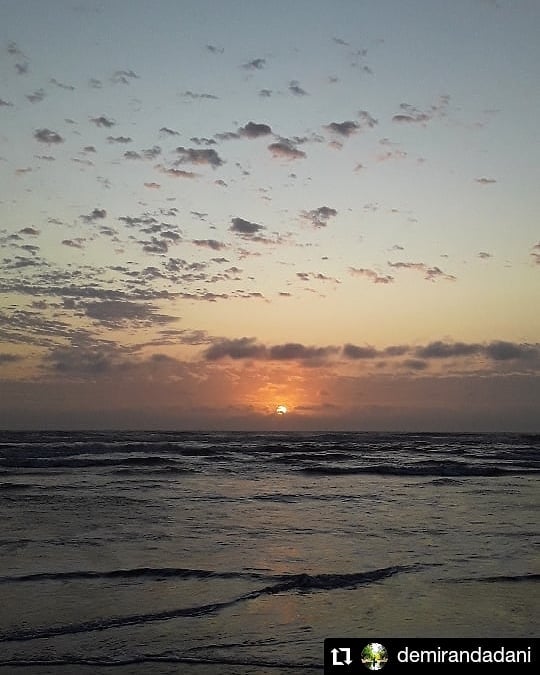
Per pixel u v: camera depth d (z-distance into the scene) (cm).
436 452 3997
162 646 593
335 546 1018
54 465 2633
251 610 695
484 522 1271
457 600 737
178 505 1480
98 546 995
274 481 2144
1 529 1130
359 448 4366
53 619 656
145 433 6812
